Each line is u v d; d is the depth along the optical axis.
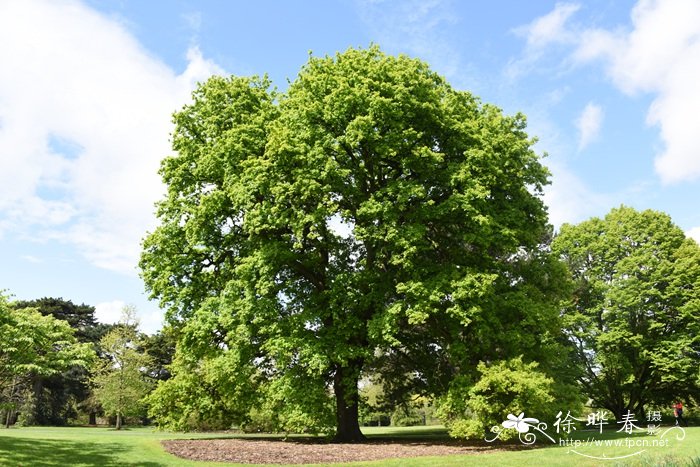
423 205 21.53
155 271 26.34
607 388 38.66
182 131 27.92
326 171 20.81
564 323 23.88
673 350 34.59
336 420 22.55
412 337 25.73
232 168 24.38
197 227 24.98
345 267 25.91
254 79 28.91
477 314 20.09
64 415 57.75
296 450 19.05
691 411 41.78
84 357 16.78
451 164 21.89
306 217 20.88
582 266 39.06
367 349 21.89
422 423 51.47
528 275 25.09
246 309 22.05
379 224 22.25
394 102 21.50
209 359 25.55
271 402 23.52
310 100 23.20
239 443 21.69
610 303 36.94
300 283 25.36
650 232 37.44
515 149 23.36
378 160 22.77
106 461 15.11
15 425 46.84
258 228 21.77
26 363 16.12
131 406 44.41
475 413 19.50
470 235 20.97
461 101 24.61
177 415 26.25
